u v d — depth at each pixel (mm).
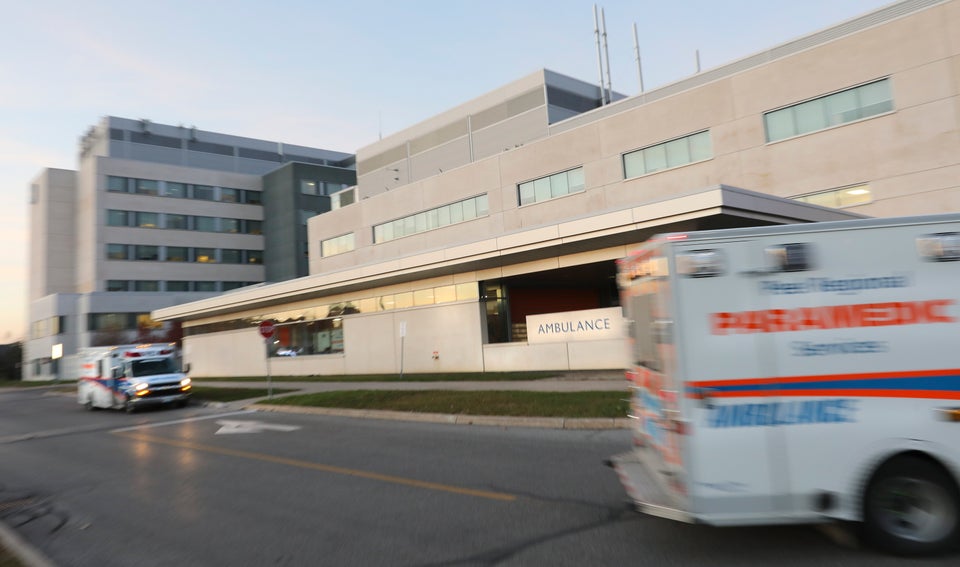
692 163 28156
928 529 4617
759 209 18188
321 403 16844
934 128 22000
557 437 10570
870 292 4727
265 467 9398
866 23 26375
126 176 68688
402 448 10406
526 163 34625
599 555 4984
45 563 5250
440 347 26625
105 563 5430
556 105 41469
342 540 5707
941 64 21922
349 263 45781
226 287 74125
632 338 6359
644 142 29891
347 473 8641
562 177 33250
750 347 4711
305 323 33844
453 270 25641
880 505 4621
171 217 71188
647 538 5328
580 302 34188
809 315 4723
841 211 21469
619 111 35312
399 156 49281
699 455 4656
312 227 49531
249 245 76625
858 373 4656
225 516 6715
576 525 5797
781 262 4746
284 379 30266
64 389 40844
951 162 21609
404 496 7195
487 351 24859
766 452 4637
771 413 4664
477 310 25391
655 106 29578
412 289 28047
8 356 78250
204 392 24188
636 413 6277
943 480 4609
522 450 9609
